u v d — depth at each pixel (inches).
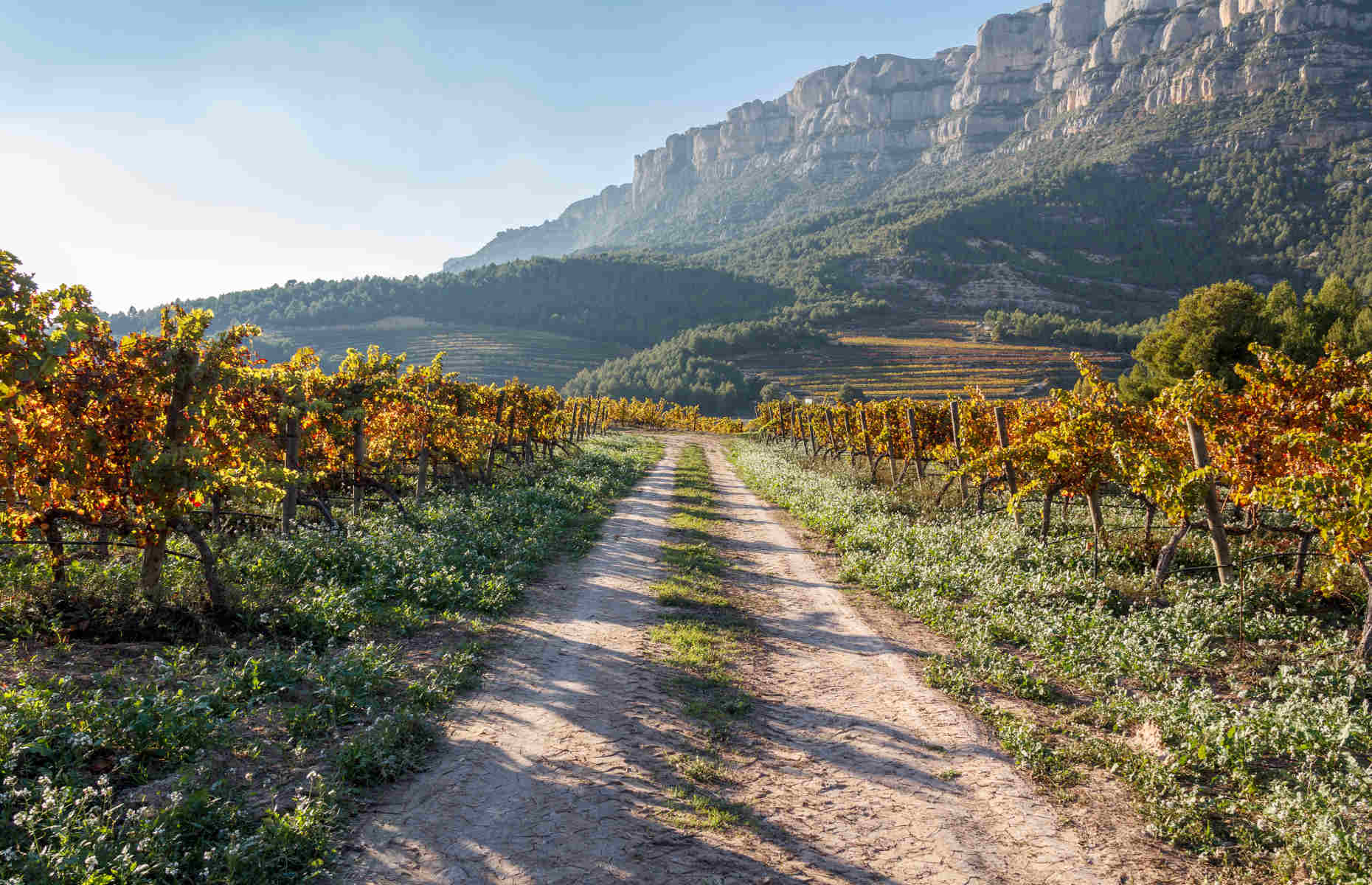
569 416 1924.2
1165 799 235.0
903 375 6451.8
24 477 327.0
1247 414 481.4
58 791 181.2
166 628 316.8
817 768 255.9
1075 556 556.1
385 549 488.7
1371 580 352.2
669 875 187.5
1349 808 224.2
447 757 245.8
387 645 346.6
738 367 7130.9
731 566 602.5
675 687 329.7
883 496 888.9
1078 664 354.9
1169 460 485.4
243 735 238.1
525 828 205.6
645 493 1058.1
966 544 608.1
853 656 383.6
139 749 213.5
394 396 691.4
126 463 337.4
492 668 335.9
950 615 442.9
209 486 346.3
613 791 230.5
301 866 177.3
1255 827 218.8
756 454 1752.0
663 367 7401.6
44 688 231.5
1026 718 301.6
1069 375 5999.0
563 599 476.1
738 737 279.4
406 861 185.3
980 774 253.3
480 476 943.7
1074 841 212.5
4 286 267.4
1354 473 342.3
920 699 323.0
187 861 170.9
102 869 157.9
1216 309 1438.2
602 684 326.6
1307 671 327.3
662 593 497.4
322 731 250.7
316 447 642.8
